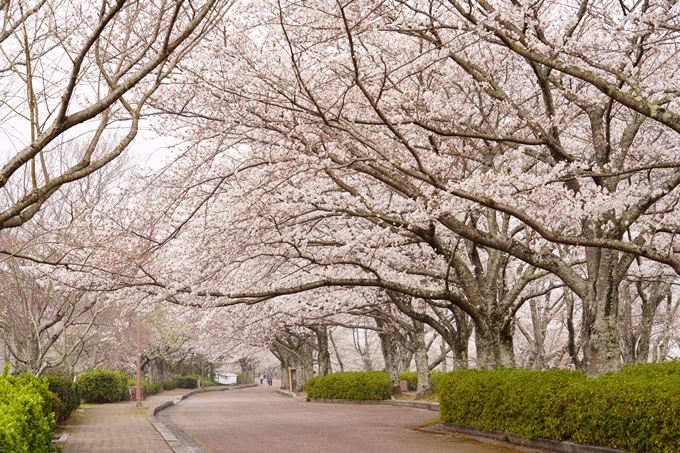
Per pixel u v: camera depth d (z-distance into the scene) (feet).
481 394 42.70
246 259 47.70
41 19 22.72
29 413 27.37
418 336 82.74
